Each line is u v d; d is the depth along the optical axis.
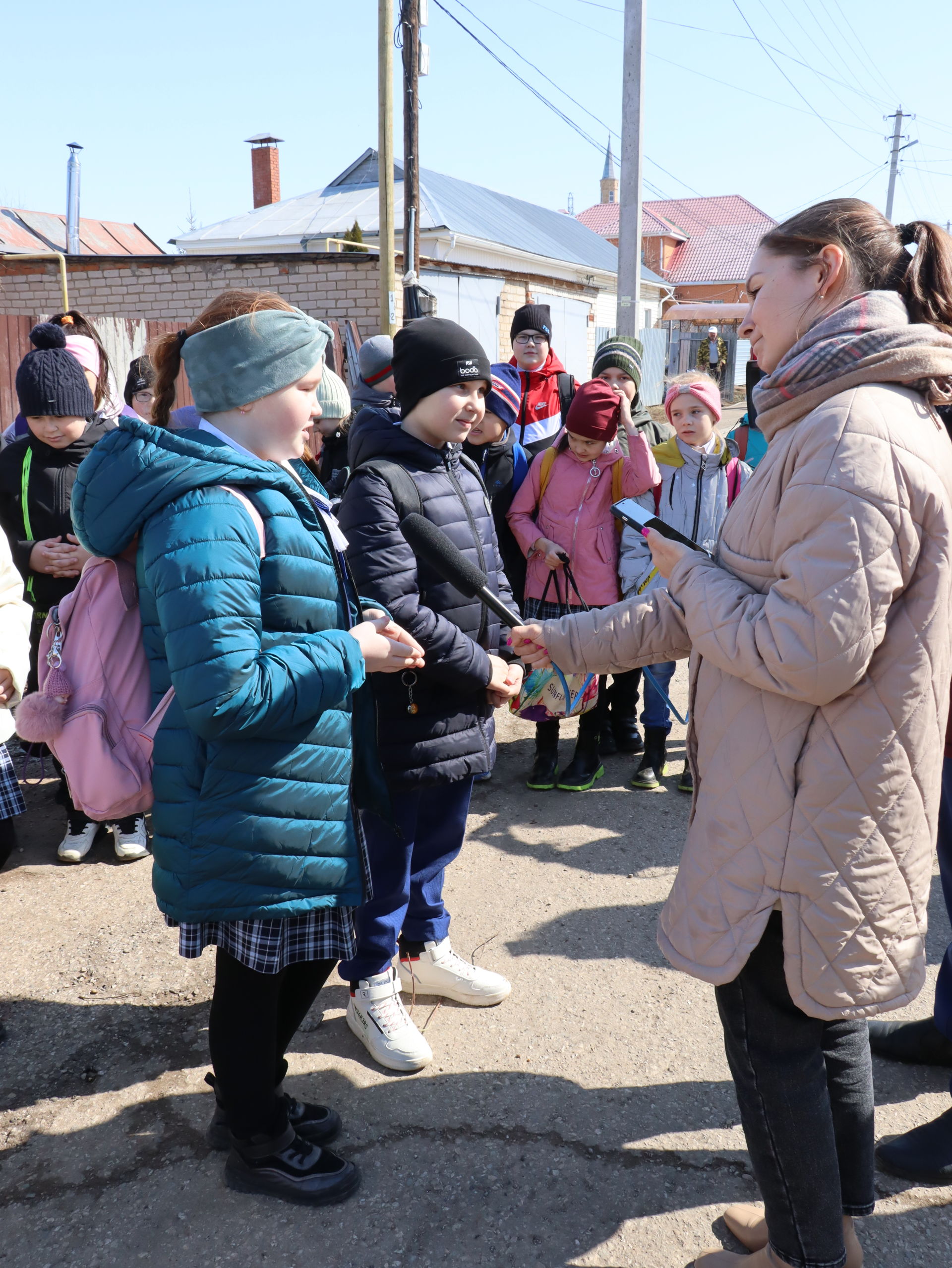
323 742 1.75
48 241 22.45
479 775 2.54
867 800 1.45
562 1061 2.44
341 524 2.33
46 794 4.08
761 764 1.49
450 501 2.44
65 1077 2.38
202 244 19.12
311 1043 2.52
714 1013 2.63
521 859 3.53
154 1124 2.22
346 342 9.11
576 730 4.91
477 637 2.50
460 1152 2.14
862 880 1.46
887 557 1.35
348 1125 2.21
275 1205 1.99
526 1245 1.90
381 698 2.33
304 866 1.73
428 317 2.39
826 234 1.51
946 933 3.04
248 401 1.73
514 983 2.77
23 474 3.53
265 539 1.68
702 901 1.56
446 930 2.72
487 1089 2.34
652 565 3.97
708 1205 1.99
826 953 1.47
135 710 1.80
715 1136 2.18
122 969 2.83
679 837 3.71
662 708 4.09
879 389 1.42
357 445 2.46
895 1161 2.06
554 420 4.64
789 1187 1.59
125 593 1.75
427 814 2.58
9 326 6.71
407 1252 1.88
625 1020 2.60
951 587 1.45
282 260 11.82
